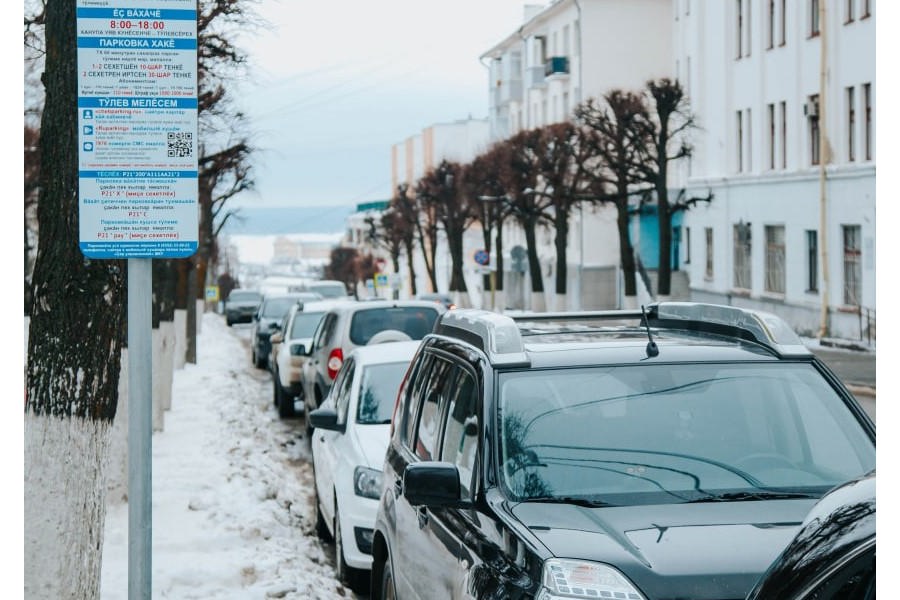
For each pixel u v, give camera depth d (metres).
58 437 7.48
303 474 20.75
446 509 7.02
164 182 5.98
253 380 40.81
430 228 111.69
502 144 84.69
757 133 60.25
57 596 7.38
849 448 6.80
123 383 15.57
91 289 7.57
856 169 48.09
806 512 6.02
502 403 6.79
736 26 63.50
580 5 90.69
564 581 5.20
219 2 21.34
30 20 17.94
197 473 17.61
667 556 5.42
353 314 23.11
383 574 9.05
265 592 11.25
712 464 6.53
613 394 6.90
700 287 68.50
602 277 87.00
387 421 14.06
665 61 91.12
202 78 22.55
